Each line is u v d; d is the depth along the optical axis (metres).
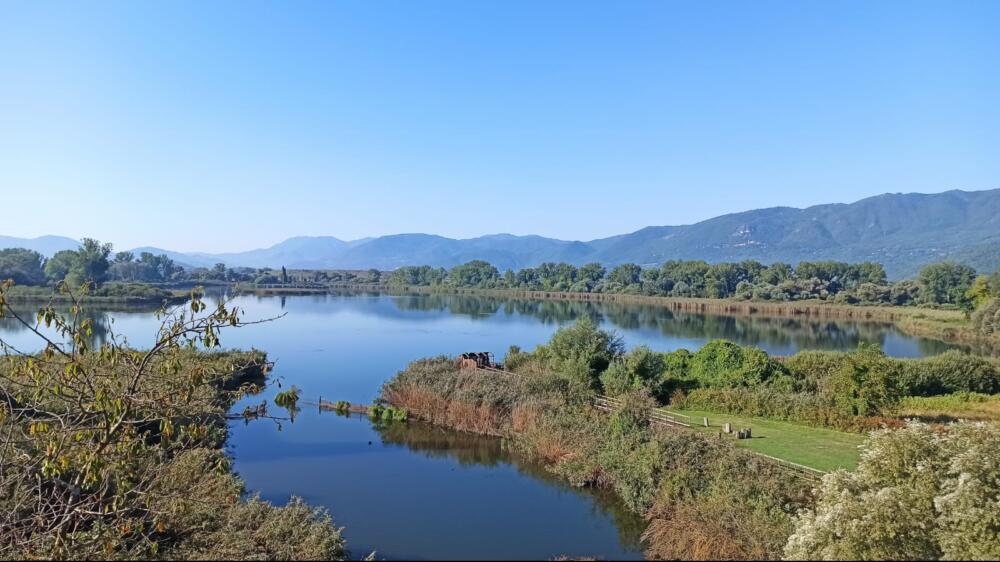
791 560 16.98
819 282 175.62
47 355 11.43
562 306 165.88
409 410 44.50
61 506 13.20
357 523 25.36
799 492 22.58
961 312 119.31
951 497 15.75
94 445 12.17
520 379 43.34
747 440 30.91
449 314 137.62
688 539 21.92
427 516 26.06
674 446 27.39
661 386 41.97
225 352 61.50
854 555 15.54
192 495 19.50
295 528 20.53
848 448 29.36
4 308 10.59
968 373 45.06
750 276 194.75
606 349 45.91
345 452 35.69
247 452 35.50
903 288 150.00
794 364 46.66
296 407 46.28
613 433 31.16
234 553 17.92
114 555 14.96
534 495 28.80
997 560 14.30
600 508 27.12
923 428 18.91
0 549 12.53
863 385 34.75
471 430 39.97
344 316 131.62
